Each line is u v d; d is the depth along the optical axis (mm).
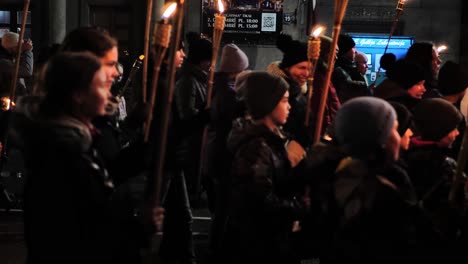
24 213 3717
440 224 4266
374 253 3953
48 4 16375
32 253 3621
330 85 6684
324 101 4688
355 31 16391
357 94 7367
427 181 4734
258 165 4531
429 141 4906
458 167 4258
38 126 3584
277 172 4609
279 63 6773
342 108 4098
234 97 6070
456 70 7195
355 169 4020
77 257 3561
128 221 3830
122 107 9445
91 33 4219
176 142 4582
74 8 16594
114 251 3656
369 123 3982
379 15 16312
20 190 9953
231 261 4645
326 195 4199
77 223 3557
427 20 16359
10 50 11398
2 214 9523
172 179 7094
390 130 4023
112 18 16625
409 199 4016
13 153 9891
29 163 3654
